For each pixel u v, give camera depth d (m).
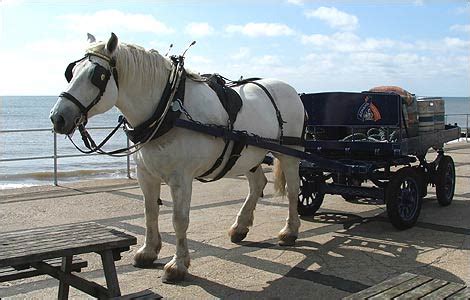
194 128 4.46
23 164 19.19
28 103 112.88
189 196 4.59
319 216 7.36
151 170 4.62
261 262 5.20
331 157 6.96
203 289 4.44
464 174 11.41
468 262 5.13
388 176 6.36
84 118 4.08
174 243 5.93
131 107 4.38
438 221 6.92
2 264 3.01
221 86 5.09
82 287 3.72
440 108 7.98
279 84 5.96
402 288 2.73
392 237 6.13
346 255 5.41
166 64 4.55
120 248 3.64
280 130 5.69
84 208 7.90
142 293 3.30
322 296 4.26
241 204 8.28
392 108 6.33
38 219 7.13
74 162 19.52
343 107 6.70
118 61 4.22
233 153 4.94
